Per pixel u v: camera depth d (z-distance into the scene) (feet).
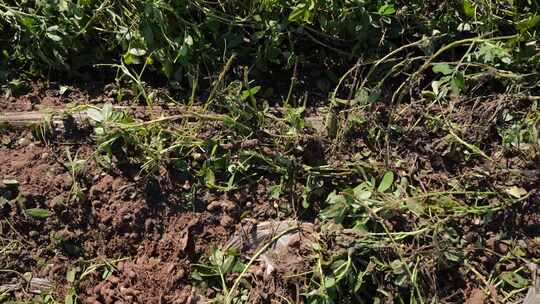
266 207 7.46
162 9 7.76
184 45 7.58
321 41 8.03
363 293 7.06
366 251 6.97
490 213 7.22
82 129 7.73
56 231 7.47
